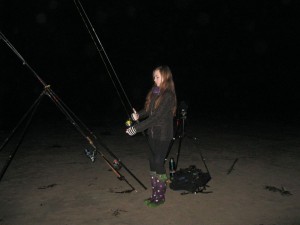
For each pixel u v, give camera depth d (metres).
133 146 7.75
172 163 4.84
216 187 4.82
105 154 6.96
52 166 6.00
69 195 4.54
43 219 3.79
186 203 4.21
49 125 10.92
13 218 3.82
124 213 3.93
